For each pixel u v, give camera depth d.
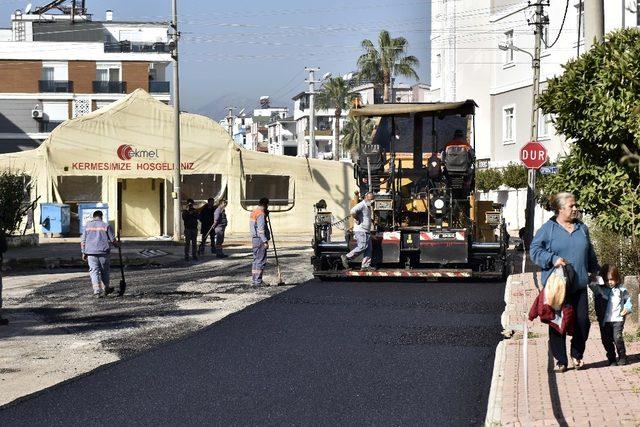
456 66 67.50
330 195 54.88
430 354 14.26
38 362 14.36
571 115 16.19
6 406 11.20
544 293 11.60
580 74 16.12
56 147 48.94
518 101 57.31
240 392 11.70
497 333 16.28
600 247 19.23
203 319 18.67
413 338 15.79
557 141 52.00
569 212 11.75
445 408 10.73
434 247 25.17
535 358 13.09
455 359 13.81
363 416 10.39
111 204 49.94
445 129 26.72
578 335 11.90
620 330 12.16
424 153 26.75
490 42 63.59
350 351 14.57
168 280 27.31
